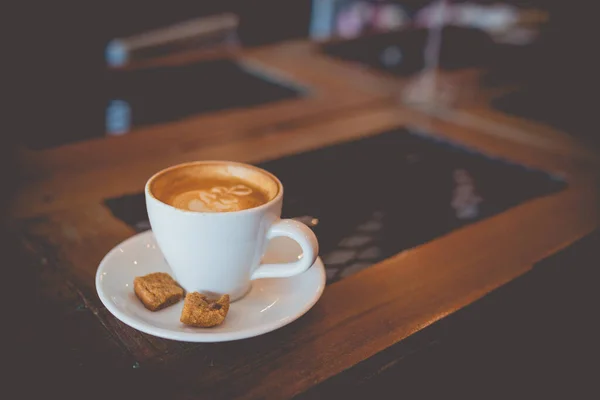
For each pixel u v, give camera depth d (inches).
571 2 59.3
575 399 27.5
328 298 20.0
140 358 17.4
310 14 102.3
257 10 97.3
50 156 28.6
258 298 19.0
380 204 26.7
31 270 20.5
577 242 23.9
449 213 26.3
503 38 59.4
